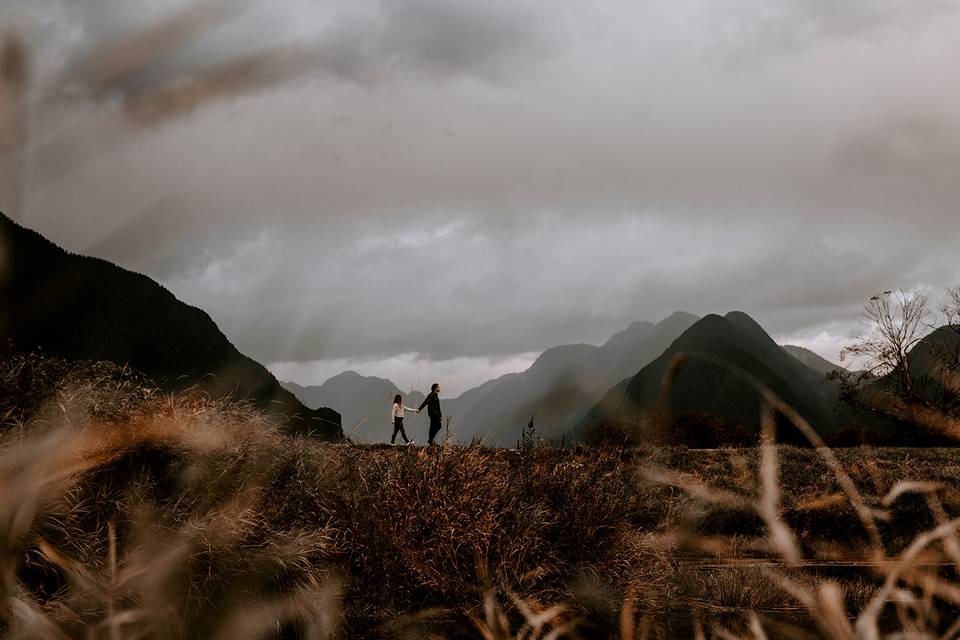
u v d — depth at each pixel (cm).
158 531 321
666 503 545
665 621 395
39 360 418
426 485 552
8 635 130
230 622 314
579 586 482
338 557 490
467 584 457
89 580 196
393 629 411
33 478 126
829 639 196
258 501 470
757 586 437
